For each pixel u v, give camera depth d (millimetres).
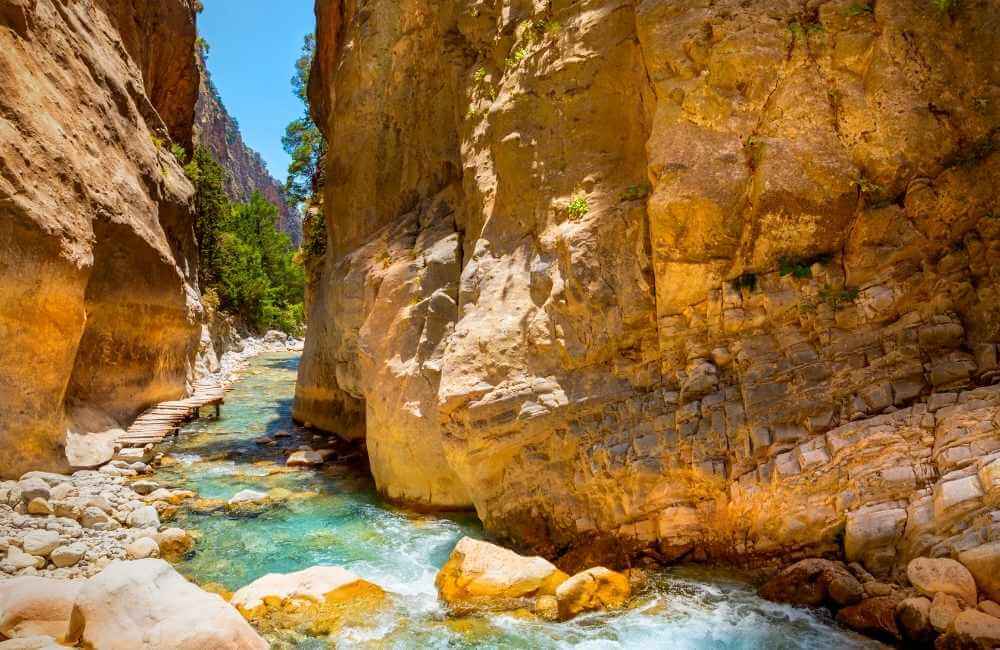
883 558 6172
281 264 55281
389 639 6551
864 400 7086
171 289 17031
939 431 6387
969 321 6992
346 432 16516
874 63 7707
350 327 13844
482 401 9273
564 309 9180
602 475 8250
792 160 7871
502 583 7391
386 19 15008
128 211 14875
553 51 10594
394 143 15062
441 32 13695
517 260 10312
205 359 29203
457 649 6355
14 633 5734
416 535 9820
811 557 6820
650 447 8023
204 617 5531
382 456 11789
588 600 6926
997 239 6988
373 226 15359
